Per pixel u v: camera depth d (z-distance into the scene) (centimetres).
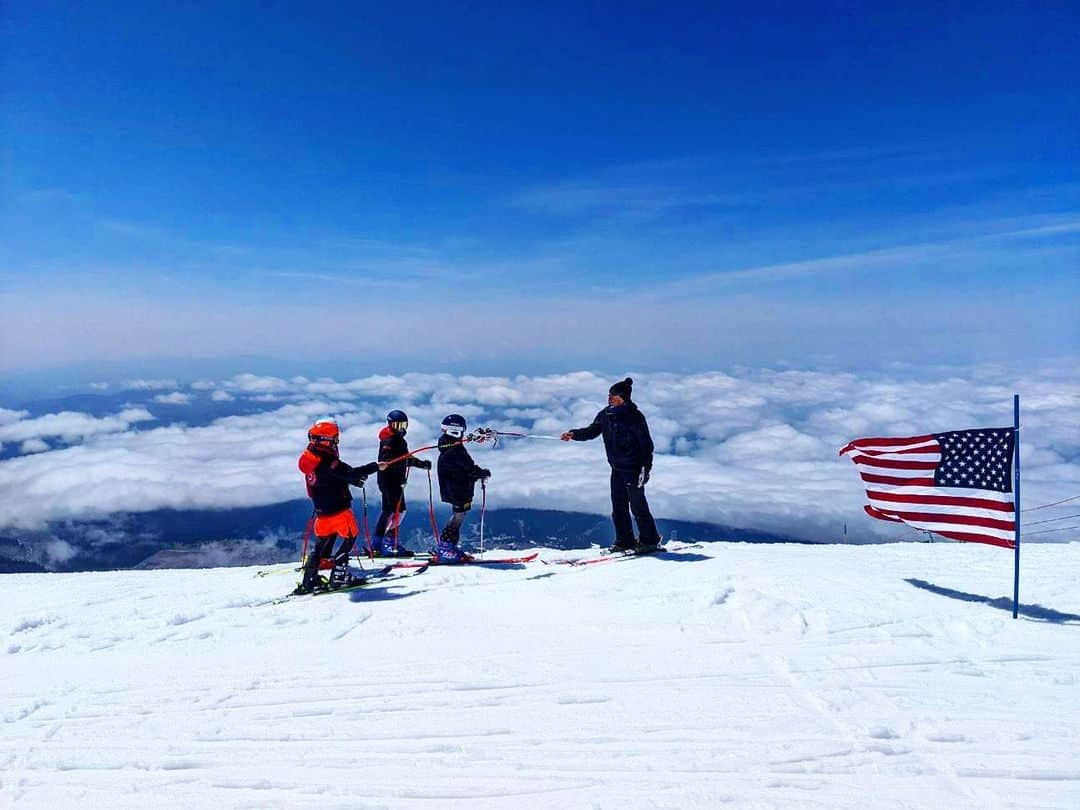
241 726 382
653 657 471
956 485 568
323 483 680
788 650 474
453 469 801
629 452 797
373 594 671
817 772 315
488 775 322
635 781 312
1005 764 316
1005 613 539
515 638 526
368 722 383
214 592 708
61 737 374
